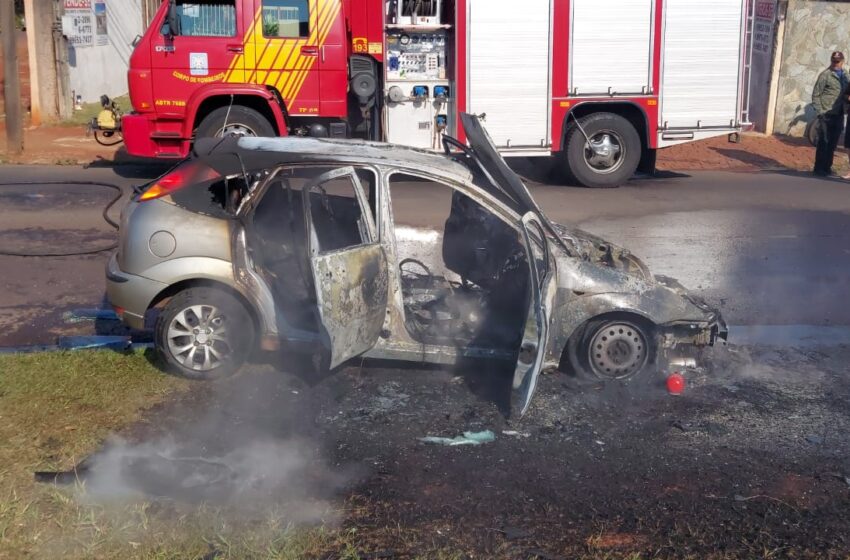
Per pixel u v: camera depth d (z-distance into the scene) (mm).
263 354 6395
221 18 12234
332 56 12406
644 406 5832
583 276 5969
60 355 6156
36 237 9477
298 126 12758
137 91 12250
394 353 5918
